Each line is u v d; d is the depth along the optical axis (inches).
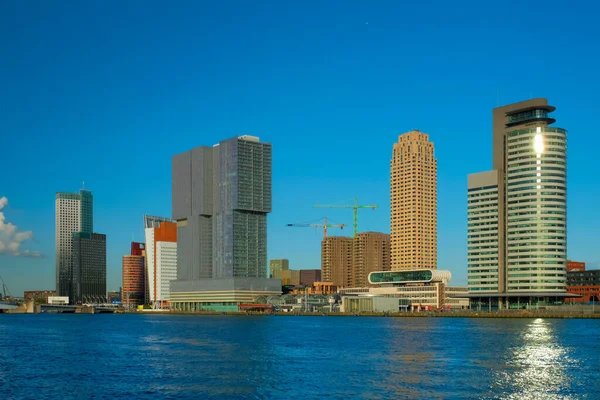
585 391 4542.3
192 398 4379.9
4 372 5536.4
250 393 4527.6
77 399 4357.8
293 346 7632.9
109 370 5620.1
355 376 5187.0
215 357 6525.6
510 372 5344.5
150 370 5600.4
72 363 6127.0
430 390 4584.2
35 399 4365.2
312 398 4355.3
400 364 5861.2
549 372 5334.6
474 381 4923.7
